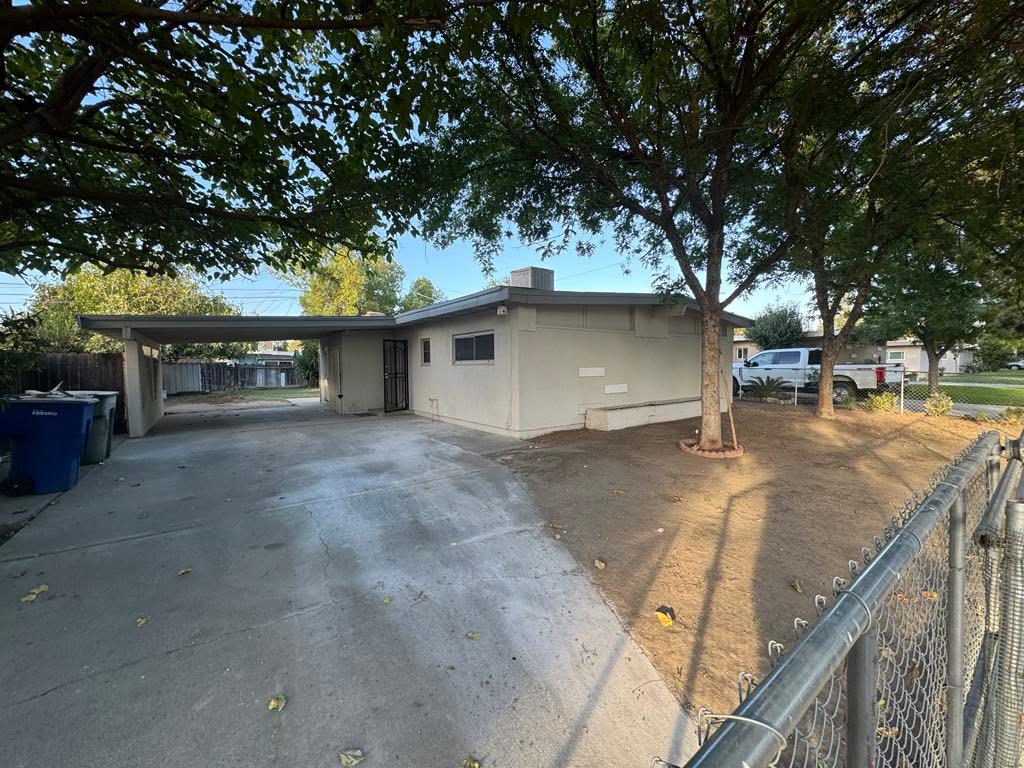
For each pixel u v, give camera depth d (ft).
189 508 15.72
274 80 11.10
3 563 11.57
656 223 21.36
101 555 12.07
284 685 7.42
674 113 18.92
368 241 17.34
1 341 13.94
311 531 13.73
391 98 9.75
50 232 15.31
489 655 8.18
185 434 31.22
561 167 20.66
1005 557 4.14
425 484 18.37
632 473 19.25
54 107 10.55
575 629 8.95
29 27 7.63
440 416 36.11
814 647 2.56
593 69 16.02
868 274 27.14
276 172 14.21
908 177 18.20
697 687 7.41
